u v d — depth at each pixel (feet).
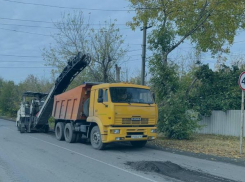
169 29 58.59
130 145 46.32
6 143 47.88
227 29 59.41
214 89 64.85
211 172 27.99
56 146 45.32
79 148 43.21
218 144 46.75
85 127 45.50
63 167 29.66
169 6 56.29
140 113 39.91
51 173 27.04
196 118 55.21
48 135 63.16
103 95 40.11
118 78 77.46
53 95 62.08
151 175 26.40
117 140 38.27
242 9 54.54
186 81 70.18
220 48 63.52
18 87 147.02
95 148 42.06
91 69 76.48
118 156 36.35
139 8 57.93
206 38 61.16
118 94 39.29
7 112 150.41
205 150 40.55
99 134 41.16
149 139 40.70
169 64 57.57
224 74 64.95
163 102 54.29
